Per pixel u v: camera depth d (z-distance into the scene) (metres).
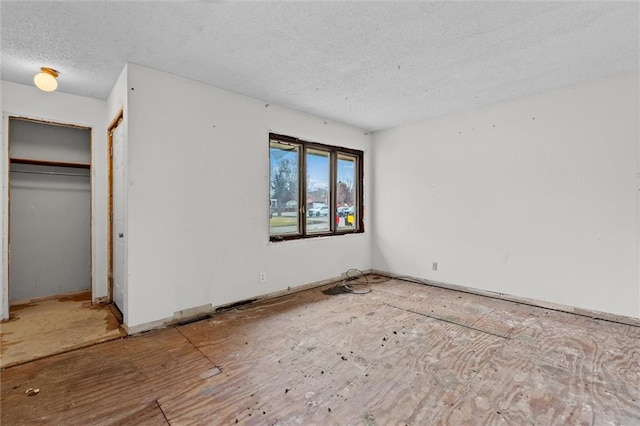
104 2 1.85
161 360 2.21
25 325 2.84
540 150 3.35
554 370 2.06
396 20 2.05
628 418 1.59
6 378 1.99
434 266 4.29
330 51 2.47
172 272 2.90
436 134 4.23
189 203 3.01
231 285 3.33
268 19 2.04
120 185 3.07
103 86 3.15
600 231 3.01
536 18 2.04
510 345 2.44
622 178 2.89
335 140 4.46
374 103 3.69
